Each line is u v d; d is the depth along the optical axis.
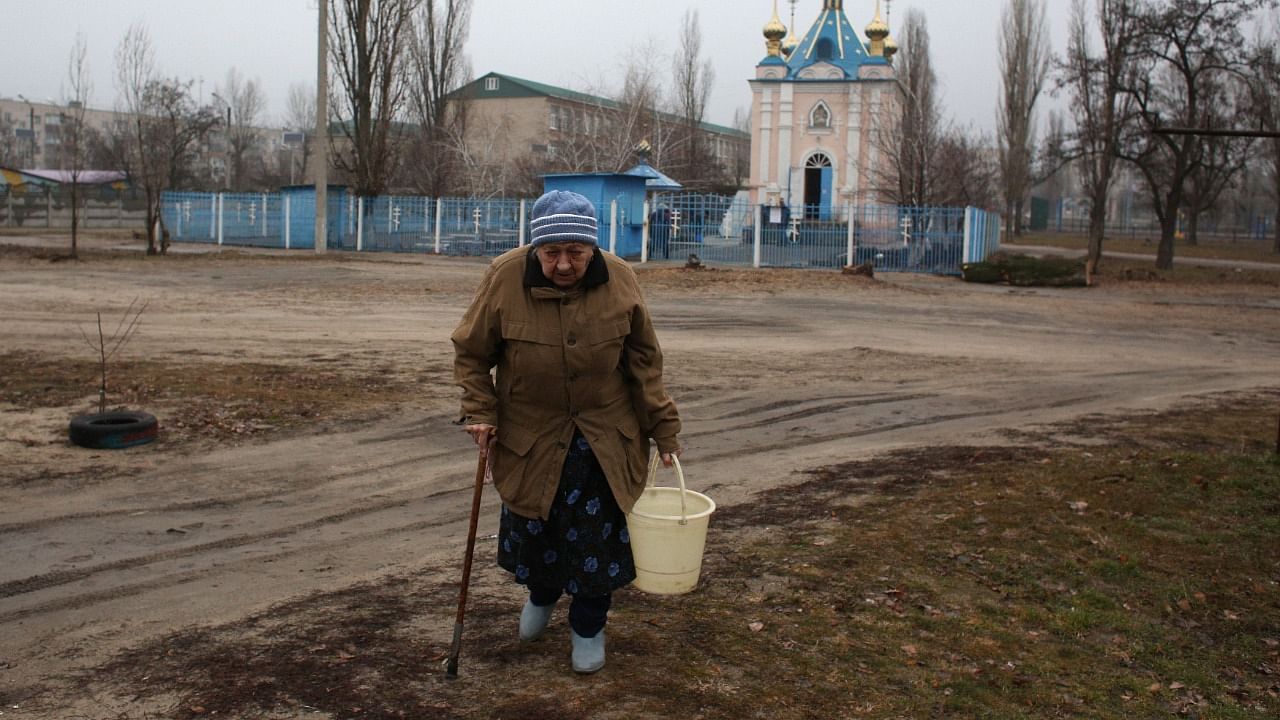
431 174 42.88
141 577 5.25
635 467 3.89
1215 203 62.50
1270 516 6.55
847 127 50.41
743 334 16.39
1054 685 4.23
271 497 6.89
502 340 3.81
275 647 4.28
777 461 8.11
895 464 7.91
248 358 12.42
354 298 19.69
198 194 38.84
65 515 6.38
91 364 11.56
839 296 21.92
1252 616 5.10
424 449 8.34
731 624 4.60
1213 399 11.52
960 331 17.55
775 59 51.28
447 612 4.72
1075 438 8.98
